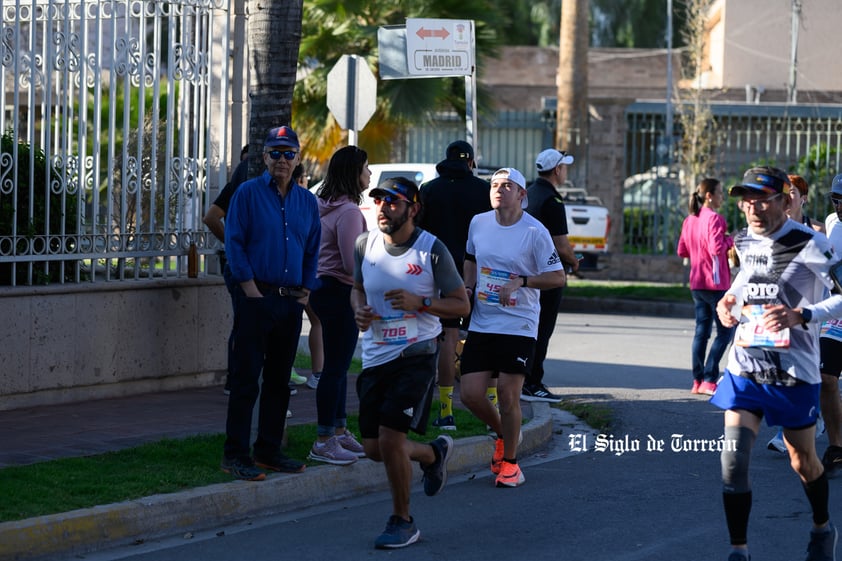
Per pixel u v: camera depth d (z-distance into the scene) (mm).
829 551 8922
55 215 14258
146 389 15039
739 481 8562
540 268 11312
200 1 15539
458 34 17656
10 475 10258
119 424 12914
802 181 14445
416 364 9398
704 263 16688
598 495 11344
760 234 8781
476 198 13812
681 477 12148
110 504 9570
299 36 11906
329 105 15977
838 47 50438
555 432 14508
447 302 9391
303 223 10789
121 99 23531
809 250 8570
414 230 9461
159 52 15062
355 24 34062
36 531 8906
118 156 15906
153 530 9656
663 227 37438
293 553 9320
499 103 51344
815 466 8844
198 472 10672
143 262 15742
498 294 11336
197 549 9375
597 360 20594
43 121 14070
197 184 15672
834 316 8508
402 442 9438
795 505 10961
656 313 29391
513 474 11641
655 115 43156
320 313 11461
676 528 10141
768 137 36750
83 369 14258
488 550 9469
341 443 11680
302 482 10859
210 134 15883
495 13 36344
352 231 11383
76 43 14422
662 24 71188
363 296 9758
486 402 11594
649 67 58156
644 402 16328
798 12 47156
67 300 14047
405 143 37938
